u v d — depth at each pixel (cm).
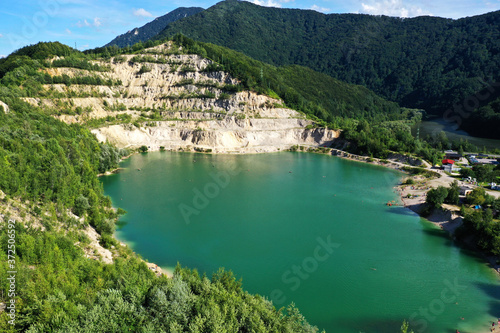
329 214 11319
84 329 4347
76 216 9150
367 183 15038
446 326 6062
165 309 4975
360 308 6519
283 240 9312
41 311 4484
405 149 19188
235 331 4897
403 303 6688
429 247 9050
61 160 11212
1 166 8331
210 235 9569
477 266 8125
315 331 5362
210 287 5719
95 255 7456
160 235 9525
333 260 8288
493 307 6606
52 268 5616
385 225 10500
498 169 15312
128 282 5428
